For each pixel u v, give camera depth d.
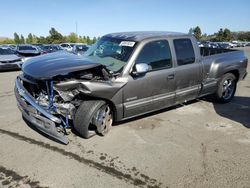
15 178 2.97
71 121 4.19
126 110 4.17
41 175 3.04
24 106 3.74
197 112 5.43
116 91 3.90
